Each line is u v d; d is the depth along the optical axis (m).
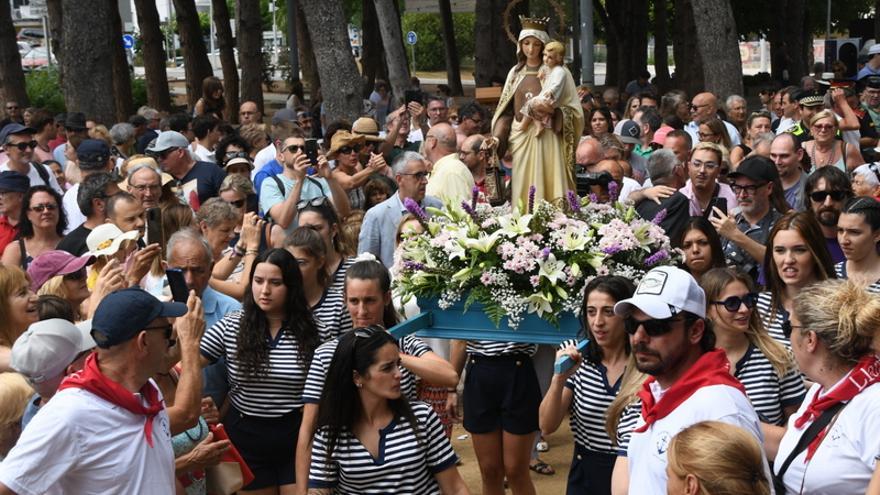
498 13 24.20
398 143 14.40
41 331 4.96
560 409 5.83
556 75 7.38
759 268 7.81
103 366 4.70
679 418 4.27
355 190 10.89
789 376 5.45
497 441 6.91
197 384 5.33
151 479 4.72
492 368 6.77
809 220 6.30
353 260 7.47
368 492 5.27
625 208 6.87
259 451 6.40
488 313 6.35
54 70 34.50
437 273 6.50
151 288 7.43
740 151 11.18
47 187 9.23
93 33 17.55
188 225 8.32
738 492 3.48
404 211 8.88
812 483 4.44
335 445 5.27
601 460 5.82
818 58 57.19
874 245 6.65
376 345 5.16
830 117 10.88
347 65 16.22
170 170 11.26
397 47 22.98
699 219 7.06
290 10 32.12
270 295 6.25
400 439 5.24
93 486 4.59
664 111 14.94
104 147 10.98
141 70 54.88
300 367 6.30
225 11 31.62
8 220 9.87
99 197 8.89
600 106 15.73
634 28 35.34
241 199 9.70
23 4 65.19
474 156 10.12
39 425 4.51
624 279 5.71
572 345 5.76
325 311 6.90
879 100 13.96
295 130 10.86
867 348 4.39
